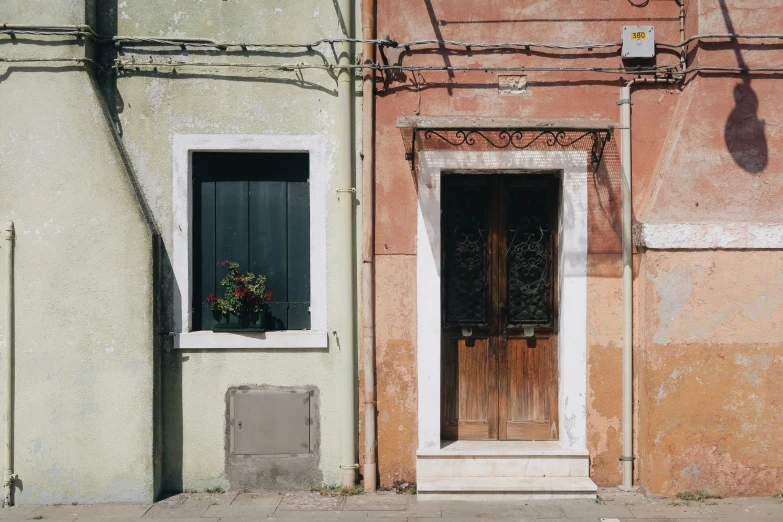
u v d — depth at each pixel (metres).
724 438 5.64
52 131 5.62
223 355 5.89
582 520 5.25
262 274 6.10
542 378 6.18
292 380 5.92
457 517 5.32
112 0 5.88
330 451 5.94
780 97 5.65
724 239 5.59
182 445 5.89
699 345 5.64
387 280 5.92
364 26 5.87
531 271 6.20
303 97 5.93
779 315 5.63
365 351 5.87
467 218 6.20
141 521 5.28
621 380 5.91
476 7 5.94
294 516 5.36
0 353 5.61
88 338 5.63
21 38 5.62
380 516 5.35
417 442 5.93
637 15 5.91
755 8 5.64
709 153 5.65
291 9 5.93
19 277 5.62
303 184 6.11
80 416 5.63
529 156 5.92
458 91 5.93
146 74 5.88
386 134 5.93
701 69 5.65
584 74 5.92
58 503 5.63
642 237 5.66
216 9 5.90
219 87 5.90
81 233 5.62
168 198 5.89
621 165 5.91
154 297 5.69
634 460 5.88
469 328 6.20
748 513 5.35
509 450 5.91
